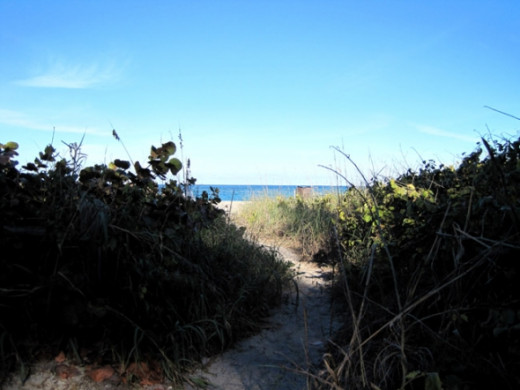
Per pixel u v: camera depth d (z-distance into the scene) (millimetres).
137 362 2928
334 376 2373
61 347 2893
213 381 3072
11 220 2803
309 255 7746
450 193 3730
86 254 3041
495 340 2273
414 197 4215
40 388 2568
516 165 3029
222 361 3406
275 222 10016
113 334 3053
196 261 4090
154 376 2963
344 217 6453
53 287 2795
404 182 5590
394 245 3607
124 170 3484
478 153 4320
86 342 2992
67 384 2646
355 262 5215
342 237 6441
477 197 2916
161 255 3258
